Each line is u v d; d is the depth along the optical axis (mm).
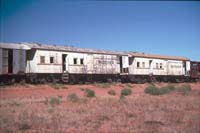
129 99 23375
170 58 56750
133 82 48625
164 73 54719
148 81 51438
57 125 12625
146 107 18266
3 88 30188
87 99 23281
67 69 38062
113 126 12508
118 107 18219
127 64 47844
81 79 40875
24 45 33719
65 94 28984
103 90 35312
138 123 13070
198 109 17750
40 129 11992
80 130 11750
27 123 12875
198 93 30312
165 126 12516
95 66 42125
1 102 21125
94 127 12312
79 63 39750
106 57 44062
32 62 34281
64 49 37781
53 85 34625
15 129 12031
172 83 55062
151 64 52281
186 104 19875
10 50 32594
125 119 14023
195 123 12766
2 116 14883
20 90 29688
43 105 19562
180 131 11391
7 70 31703
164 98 24688
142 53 54844
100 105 19203
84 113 15852
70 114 15461
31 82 34625
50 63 35875
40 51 34688
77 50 39781
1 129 12031
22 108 17969
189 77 59969
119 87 40625
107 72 44031
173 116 14656
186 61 60875
